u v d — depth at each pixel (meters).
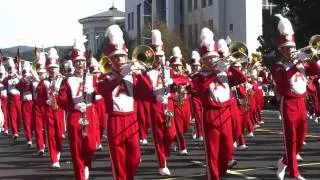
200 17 68.06
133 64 10.09
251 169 13.45
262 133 21.70
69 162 15.82
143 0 88.06
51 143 14.71
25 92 19.80
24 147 19.84
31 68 17.88
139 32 84.88
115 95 9.79
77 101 11.27
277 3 45.34
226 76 10.33
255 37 60.88
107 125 9.87
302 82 11.20
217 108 10.18
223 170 10.38
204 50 10.38
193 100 17.92
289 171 11.50
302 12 42.88
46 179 13.24
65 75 12.27
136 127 9.86
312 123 25.59
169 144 13.22
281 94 11.25
